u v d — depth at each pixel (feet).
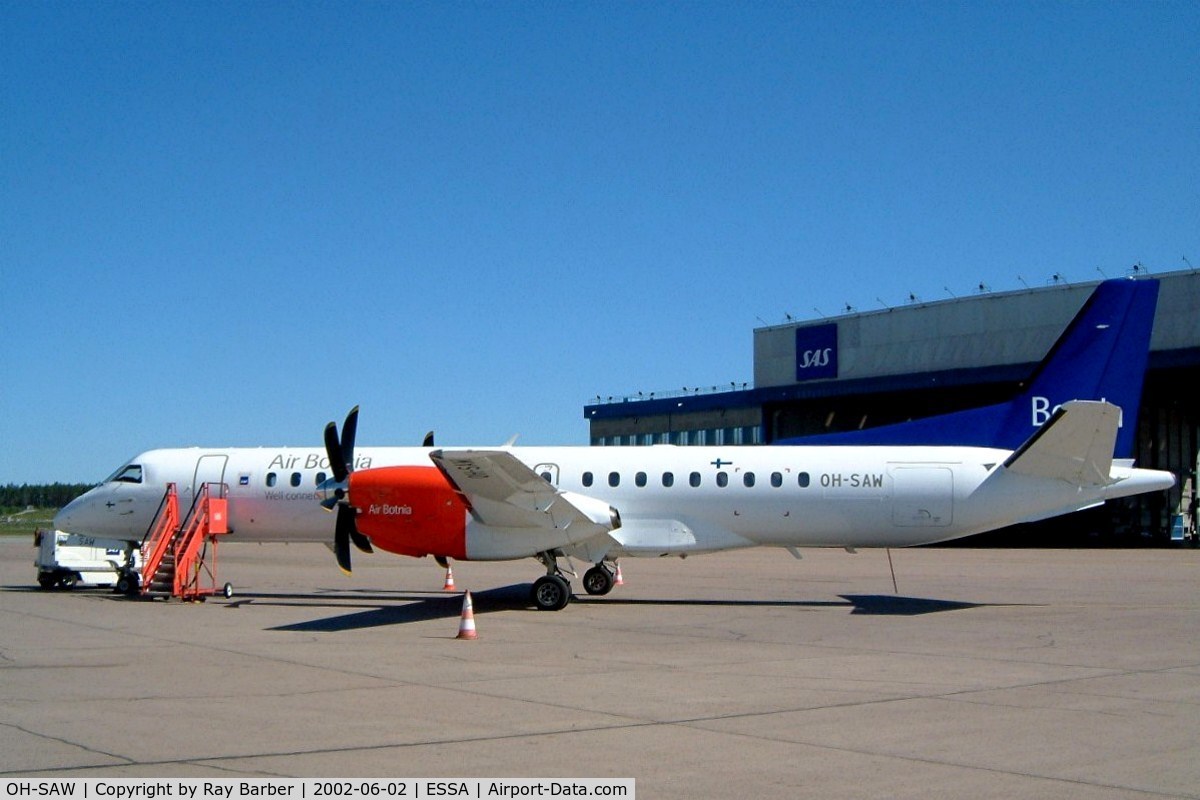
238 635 51.70
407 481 63.41
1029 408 68.18
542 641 49.83
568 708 33.30
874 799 23.34
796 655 45.32
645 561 116.67
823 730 30.27
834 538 67.36
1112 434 59.82
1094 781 24.95
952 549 150.82
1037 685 37.88
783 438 185.68
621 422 215.31
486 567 103.96
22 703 33.65
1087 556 130.62
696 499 67.77
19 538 193.88
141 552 76.13
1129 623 57.41
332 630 53.93
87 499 74.69
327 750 27.50
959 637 51.44
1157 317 141.18
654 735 29.53
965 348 158.61
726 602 68.85
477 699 34.76
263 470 73.00
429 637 51.21
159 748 27.55
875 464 66.49
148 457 75.41
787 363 182.91
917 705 34.04
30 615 61.00
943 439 69.56
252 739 28.68
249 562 116.88
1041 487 64.34
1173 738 29.43
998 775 25.40
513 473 57.88
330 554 134.41
